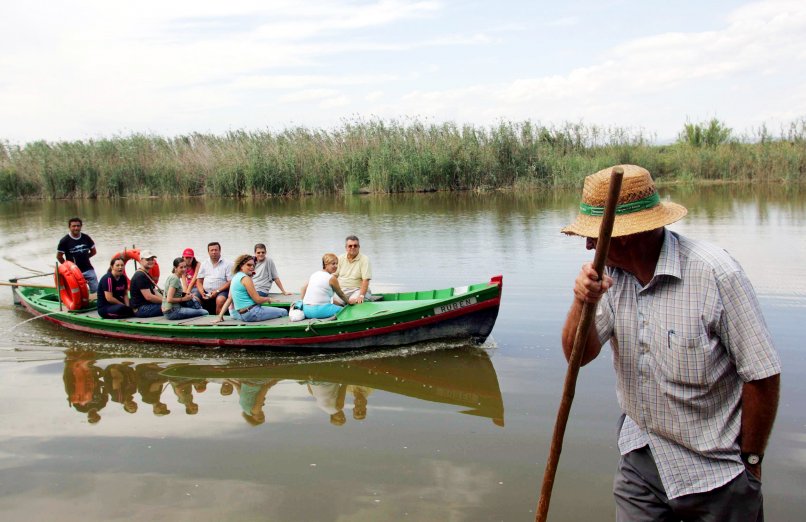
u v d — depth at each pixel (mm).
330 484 5176
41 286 12391
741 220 18719
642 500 3010
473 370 7895
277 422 6520
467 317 8852
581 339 2762
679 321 2662
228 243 17906
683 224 18156
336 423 6449
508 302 10672
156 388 7715
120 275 10352
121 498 5043
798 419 5957
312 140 35406
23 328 10719
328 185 33875
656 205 2754
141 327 9766
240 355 9148
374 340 9148
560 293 11094
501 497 4895
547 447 5695
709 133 37812
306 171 33844
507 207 24984
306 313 9680
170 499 5020
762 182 32531
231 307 10375
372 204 27938
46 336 10211
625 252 2801
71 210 29828
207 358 9016
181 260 10211
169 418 6703
